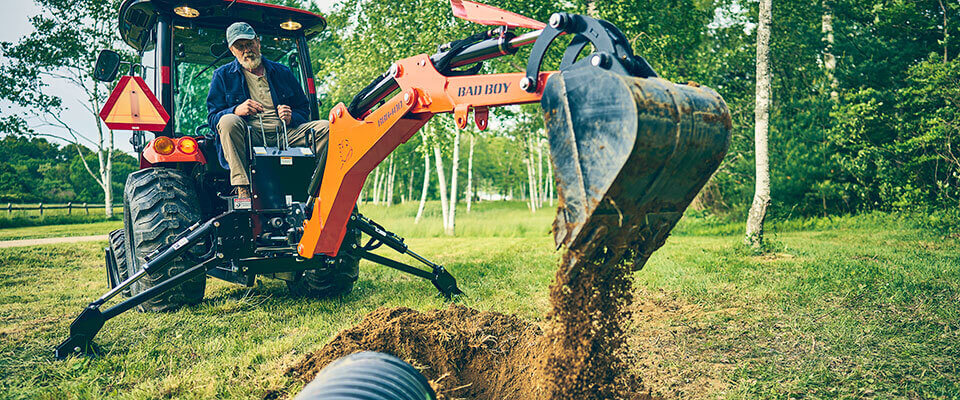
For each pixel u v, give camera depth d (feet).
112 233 18.33
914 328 12.57
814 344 11.74
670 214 7.11
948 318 13.23
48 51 79.46
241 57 14.58
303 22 17.70
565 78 6.56
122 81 13.70
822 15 59.21
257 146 14.30
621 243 6.96
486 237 49.88
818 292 16.60
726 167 53.62
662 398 9.11
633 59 6.73
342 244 15.83
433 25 43.75
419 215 70.64
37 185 160.35
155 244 14.56
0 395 9.78
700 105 6.49
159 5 15.72
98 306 12.25
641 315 14.69
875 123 48.03
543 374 7.97
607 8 42.93
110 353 12.00
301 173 14.52
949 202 42.42
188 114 16.94
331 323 14.33
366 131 10.91
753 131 52.60
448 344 10.80
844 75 53.31
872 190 48.65
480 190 242.58
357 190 12.20
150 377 10.58
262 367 10.69
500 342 11.04
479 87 8.36
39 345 12.60
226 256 13.69
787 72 57.11
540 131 65.67
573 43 7.07
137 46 18.89
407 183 171.12
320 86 62.54
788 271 20.75
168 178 15.46
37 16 78.59
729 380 9.89
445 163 153.69
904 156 47.96
